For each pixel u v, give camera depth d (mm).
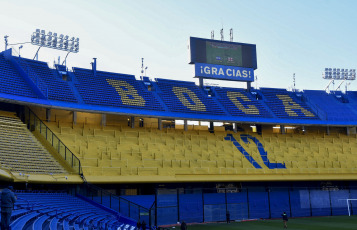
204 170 46812
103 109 48688
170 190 44656
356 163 55500
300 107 66062
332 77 79062
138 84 60125
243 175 46969
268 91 69188
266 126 62594
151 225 35938
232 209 43094
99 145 45500
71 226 21844
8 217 13102
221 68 64500
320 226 36500
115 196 37594
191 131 56219
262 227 36188
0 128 39000
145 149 47906
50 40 54844
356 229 34031
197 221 40531
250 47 67500
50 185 36875
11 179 29500
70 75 54094
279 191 46188
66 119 49125
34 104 42469
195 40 63250
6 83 44250
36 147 38625
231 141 56094
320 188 51812
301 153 56719
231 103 62688
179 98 59781
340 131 65188
